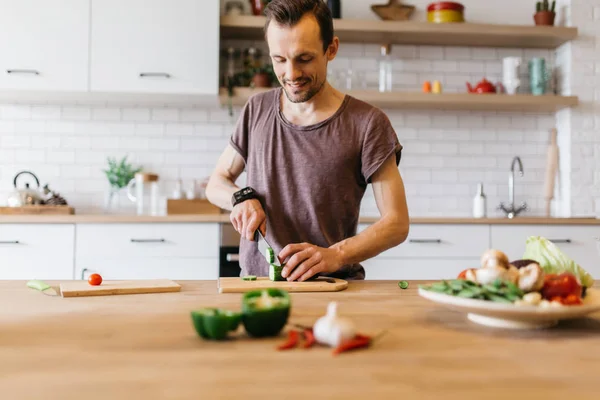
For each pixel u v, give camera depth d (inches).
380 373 27.5
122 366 28.5
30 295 52.4
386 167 70.9
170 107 154.4
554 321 38.7
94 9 135.5
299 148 71.6
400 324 39.2
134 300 49.8
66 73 134.8
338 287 56.6
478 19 161.6
